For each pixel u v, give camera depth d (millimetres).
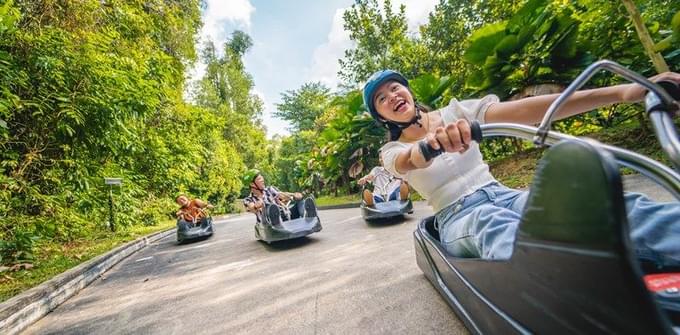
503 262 860
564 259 599
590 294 563
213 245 5566
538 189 653
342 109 11977
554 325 676
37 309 2469
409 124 1464
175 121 10555
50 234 4773
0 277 3264
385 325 1563
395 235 3939
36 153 4570
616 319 531
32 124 4469
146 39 8039
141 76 6121
